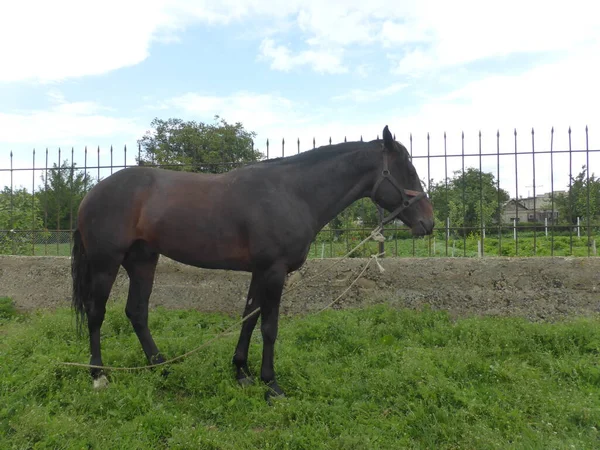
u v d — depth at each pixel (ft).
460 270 17.47
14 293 21.22
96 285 11.87
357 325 15.84
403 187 11.94
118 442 8.75
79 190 21.88
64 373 11.85
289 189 11.35
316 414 9.91
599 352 13.29
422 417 9.67
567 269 16.66
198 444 8.59
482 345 13.93
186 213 11.22
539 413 10.00
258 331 16.19
